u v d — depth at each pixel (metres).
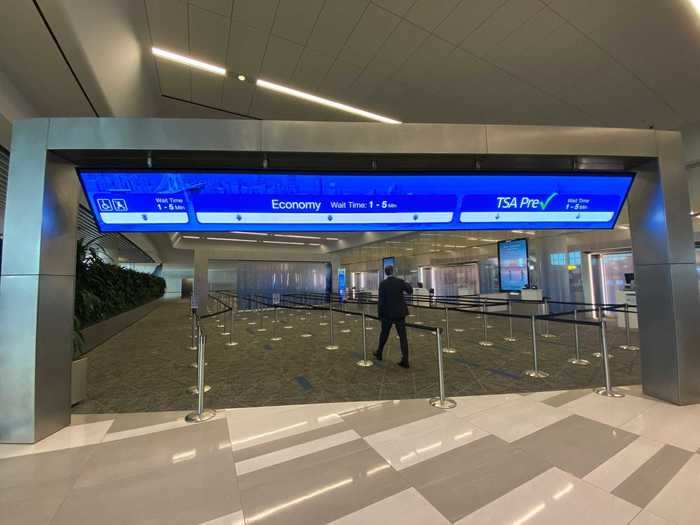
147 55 4.97
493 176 3.53
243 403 3.57
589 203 3.66
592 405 3.31
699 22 4.15
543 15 4.12
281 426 2.96
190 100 6.17
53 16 3.20
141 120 2.97
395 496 1.96
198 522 1.76
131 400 3.72
